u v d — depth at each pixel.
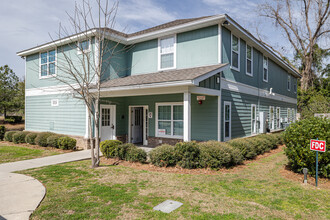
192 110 10.52
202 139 10.16
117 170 6.70
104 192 4.82
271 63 16.41
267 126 14.97
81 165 7.40
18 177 5.95
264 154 9.83
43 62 13.91
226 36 10.20
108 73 11.52
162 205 4.20
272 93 15.55
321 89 25.77
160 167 7.07
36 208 4.04
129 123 12.66
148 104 12.00
